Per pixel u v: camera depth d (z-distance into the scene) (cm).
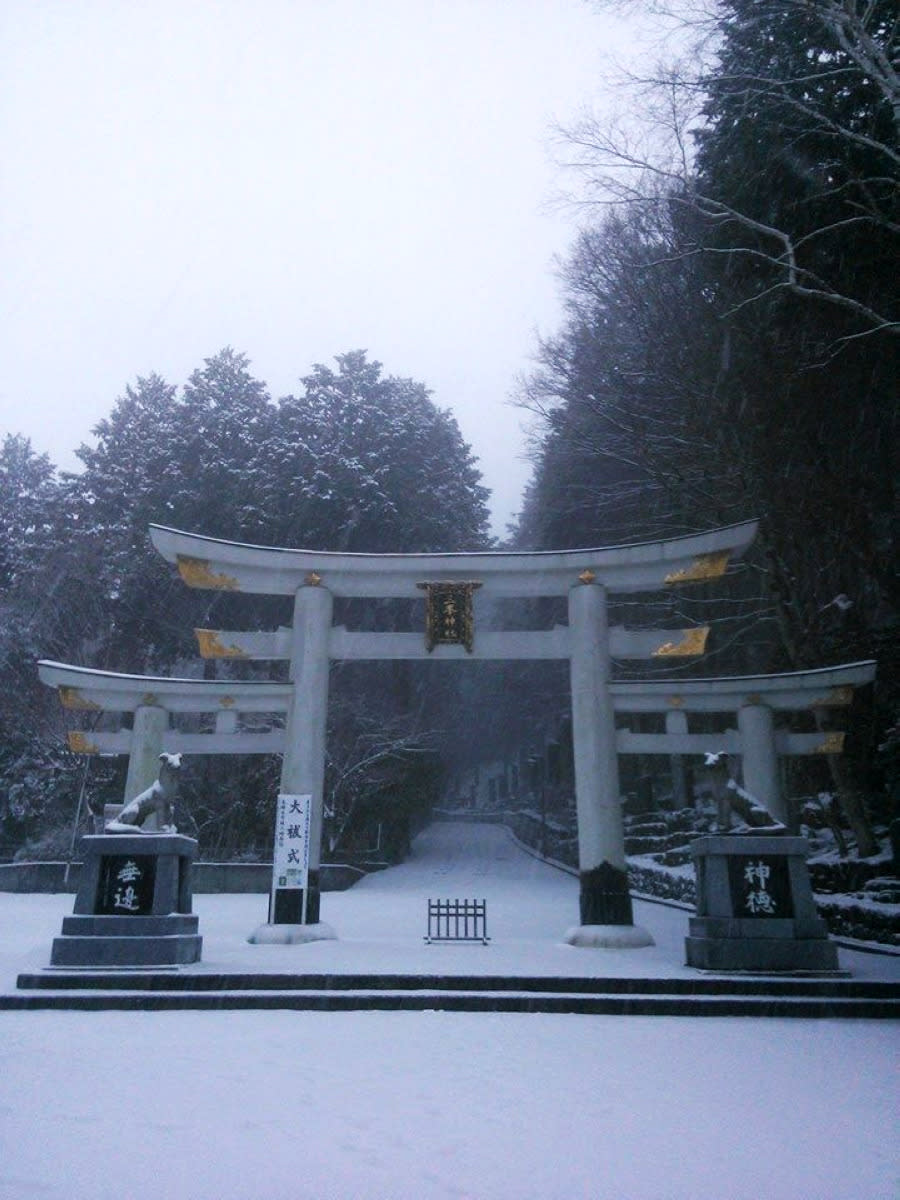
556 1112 591
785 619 2019
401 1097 620
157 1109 584
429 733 3284
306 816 1443
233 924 1717
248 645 1587
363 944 1338
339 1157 502
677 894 2234
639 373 2181
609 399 2258
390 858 3338
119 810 1688
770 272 1939
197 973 993
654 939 1499
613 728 1513
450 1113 586
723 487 2156
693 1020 916
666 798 3562
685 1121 576
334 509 3138
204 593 3225
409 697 3372
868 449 2039
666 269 2094
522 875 3066
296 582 1625
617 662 2992
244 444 3531
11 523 4066
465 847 3994
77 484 3791
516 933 1580
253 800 2998
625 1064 721
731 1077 684
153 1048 754
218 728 1744
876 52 1404
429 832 4600
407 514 3281
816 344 1936
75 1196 439
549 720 4728
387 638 1582
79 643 3325
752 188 1873
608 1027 874
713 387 2072
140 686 1742
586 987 993
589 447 2425
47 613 3316
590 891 1404
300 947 1283
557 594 1596
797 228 1872
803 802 2320
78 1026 846
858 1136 551
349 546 3247
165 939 1040
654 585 1584
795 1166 499
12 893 2558
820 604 2169
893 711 1955
